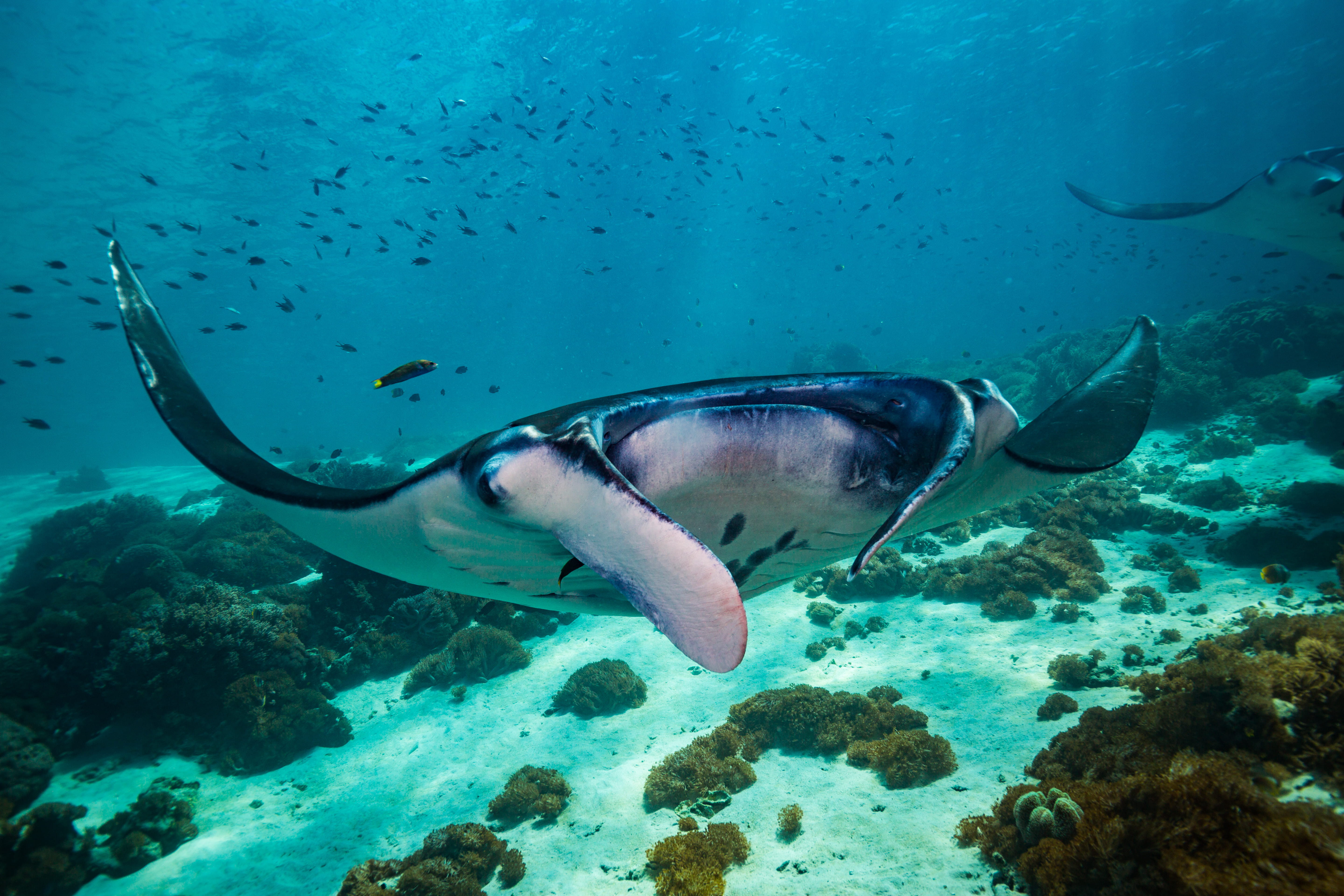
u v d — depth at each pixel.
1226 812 2.74
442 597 10.34
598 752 7.34
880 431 1.44
